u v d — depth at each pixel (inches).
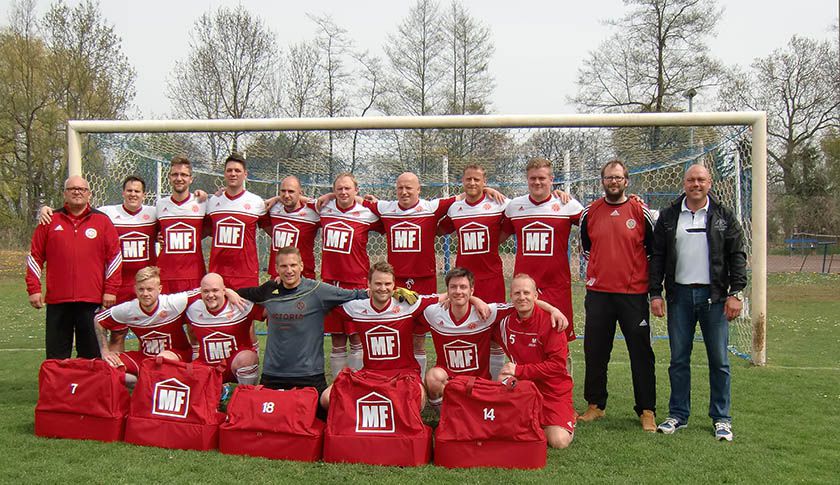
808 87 1006.4
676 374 166.4
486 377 169.2
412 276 206.1
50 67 841.5
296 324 162.7
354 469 134.1
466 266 202.5
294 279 161.6
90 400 153.5
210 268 209.0
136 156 326.0
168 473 131.0
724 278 159.5
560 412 151.7
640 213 169.0
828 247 993.5
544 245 189.5
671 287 163.5
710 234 157.9
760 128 239.8
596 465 137.0
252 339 183.6
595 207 174.1
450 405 139.2
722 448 148.6
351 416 140.5
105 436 152.8
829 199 983.0
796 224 1024.2
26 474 129.8
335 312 179.9
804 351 276.1
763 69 1016.2
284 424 140.9
